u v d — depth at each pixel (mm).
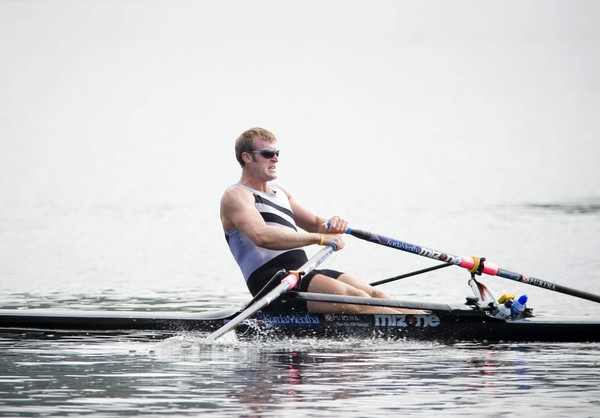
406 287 50812
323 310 37125
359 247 64250
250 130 39281
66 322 38375
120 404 26734
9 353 33906
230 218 38812
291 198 41219
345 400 27234
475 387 28953
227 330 34625
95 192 93750
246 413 25828
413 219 73938
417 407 26484
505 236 66000
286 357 33438
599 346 35750
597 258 57719
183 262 59312
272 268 38625
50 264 58312
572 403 26969
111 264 58344
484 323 36844
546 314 42125
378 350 34750
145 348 34875
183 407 26438
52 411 25984
